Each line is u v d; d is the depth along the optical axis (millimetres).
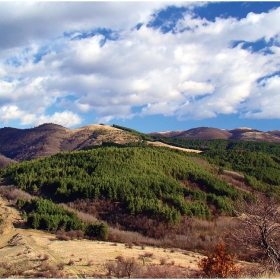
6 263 37312
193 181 114875
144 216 81312
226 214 85000
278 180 130250
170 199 91562
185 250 62812
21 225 68625
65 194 97125
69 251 46031
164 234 73438
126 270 32188
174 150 161750
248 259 29000
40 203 80125
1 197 95188
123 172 112375
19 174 117625
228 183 116750
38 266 35344
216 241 64438
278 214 22719
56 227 66375
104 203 91062
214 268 23047
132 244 60750
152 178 106375
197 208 83625
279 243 22281
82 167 122062
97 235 64875
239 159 159875
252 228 23031
